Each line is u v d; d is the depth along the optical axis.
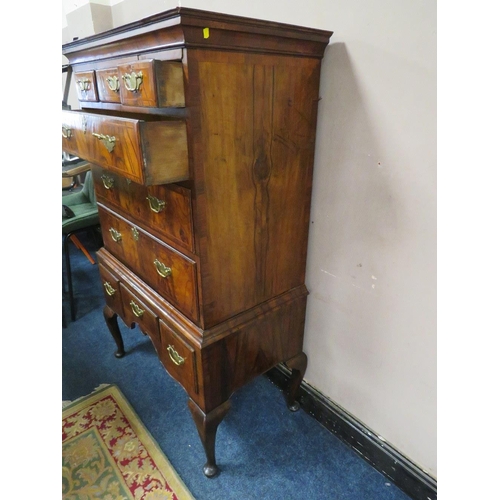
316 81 0.90
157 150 0.67
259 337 1.04
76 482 1.09
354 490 1.07
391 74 0.79
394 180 0.85
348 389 1.18
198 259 0.83
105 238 1.30
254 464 1.14
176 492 1.06
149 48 0.72
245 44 0.71
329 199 1.02
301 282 1.14
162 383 1.47
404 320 0.95
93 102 0.94
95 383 1.47
